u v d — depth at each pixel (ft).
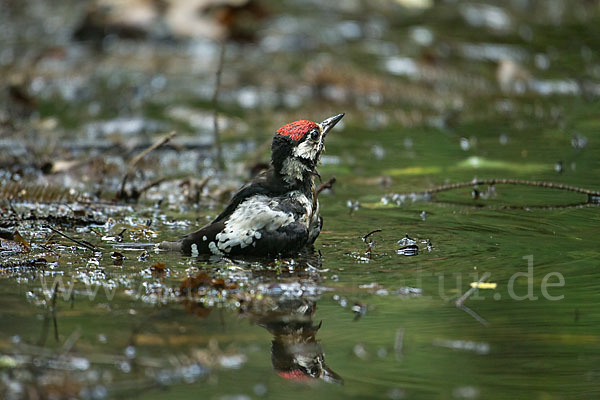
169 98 63.87
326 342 25.64
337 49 75.77
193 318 27.17
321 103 64.39
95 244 35.01
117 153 51.49
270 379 23.34
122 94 64.34
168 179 46.78
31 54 72.18
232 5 77.46
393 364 24.25
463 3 90.74
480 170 48.37
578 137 54.34
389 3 90.07
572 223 38.11
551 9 89.51
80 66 70.54
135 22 76.59
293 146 34.55
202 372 23.61
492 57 73.97
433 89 67.05
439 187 44.68
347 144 54.60
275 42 76.54
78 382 22.81
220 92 65.16
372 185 45.93
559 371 23.73
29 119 58.59
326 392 22.72
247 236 33.30
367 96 65.57
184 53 74.28
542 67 71.77
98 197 42.93
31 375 23.12
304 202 34.65
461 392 22.71
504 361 24.41
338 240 35.91
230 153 52.60
